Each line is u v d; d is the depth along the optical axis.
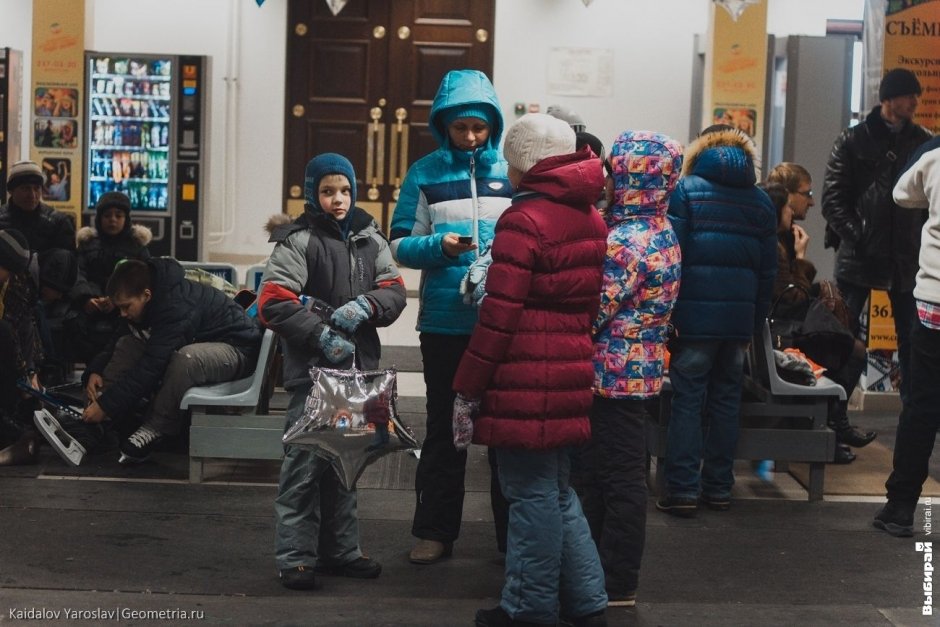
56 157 10.90
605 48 12.76
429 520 5.11
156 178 11.20
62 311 8.36
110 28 12.59
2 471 6.26
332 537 4.87
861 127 7.43
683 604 4.70
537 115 4.26
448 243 4.69
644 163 4.70
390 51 12.84
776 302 6.95
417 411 7.77
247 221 12.88
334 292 4.77
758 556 5.30
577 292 4.14
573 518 4.29
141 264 6.41
